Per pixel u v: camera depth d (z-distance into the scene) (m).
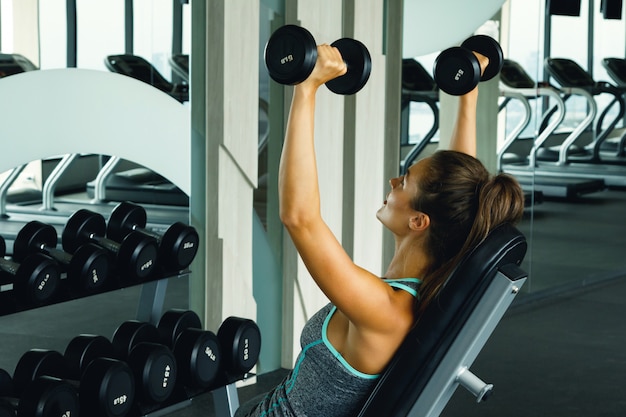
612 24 5.08
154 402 2.38
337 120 3.57
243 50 3.18
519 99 4.70
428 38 4.16
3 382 2.30
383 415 1.44
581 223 5.09
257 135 3.29
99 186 3.00
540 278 4.93
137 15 3.02
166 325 2.65
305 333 1.53
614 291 5.07
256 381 3.47
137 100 3.05
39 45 2.78
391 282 1.49
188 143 3.21
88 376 2.24
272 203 3.52
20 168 2.78
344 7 3.60
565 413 3.09
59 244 2.91
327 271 1.38
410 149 4.14
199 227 3.26
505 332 4.18
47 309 3.06
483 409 3.12
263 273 3.52
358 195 3.70
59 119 2.86
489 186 1.47
